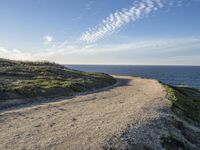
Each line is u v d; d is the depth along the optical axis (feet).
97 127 53.31
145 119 61.77
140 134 52.01
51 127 52.70
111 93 117.29
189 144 58.49
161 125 60.95
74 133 48.96
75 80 143.74
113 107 76.95
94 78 177.99
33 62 229.45
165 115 69.15
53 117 61.67
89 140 45.44
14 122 56.03
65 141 44.39
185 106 98.27
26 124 54.54
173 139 56.18
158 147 50.24
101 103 85.05
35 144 42.24
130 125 55.67
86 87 130.82
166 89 134.72
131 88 146.30
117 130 51.47
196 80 432.66
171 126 63.10
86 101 88.89
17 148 40.11
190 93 184.85
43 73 157.99
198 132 69.36
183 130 65.16
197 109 105.60
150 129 56.18
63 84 119.44
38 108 72.69
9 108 71.97
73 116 63.21
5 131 49.01
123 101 90.48
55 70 179.73
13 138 44.88
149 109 74.54
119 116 63.93
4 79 119.03
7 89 86.99
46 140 44.45
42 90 98.02
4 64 180.45
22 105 77.25
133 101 90.38
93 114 66.03
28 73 145.89
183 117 78.84
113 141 46.01
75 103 83.76
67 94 104.83
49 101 86.63
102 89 137.39
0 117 60.23
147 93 119.03
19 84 104.68
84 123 56.44
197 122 83.25
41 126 53.26
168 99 98.43
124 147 44.98
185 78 478.18
